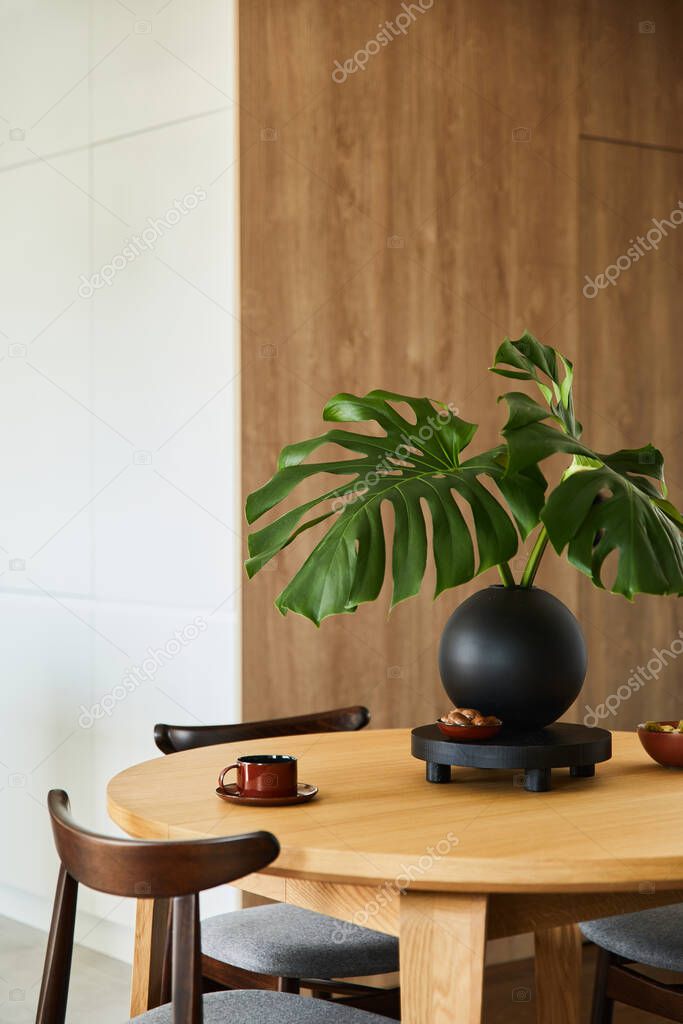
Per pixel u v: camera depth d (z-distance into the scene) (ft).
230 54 10.55
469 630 6.61
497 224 12.03
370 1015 5.79
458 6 11.77
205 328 10.85
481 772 6.91
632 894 5.57
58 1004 5.58
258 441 10.64
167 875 4.87
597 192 12.80
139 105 11.52
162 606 11.30
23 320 12.87
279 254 10.75
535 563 6.79
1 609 13.15
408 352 11.48
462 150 11.80
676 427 13.43
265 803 6.06
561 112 12.44
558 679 6.55
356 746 7.85
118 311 11.77
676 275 13.43
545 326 12.34
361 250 11.21
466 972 5.05
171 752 8.21
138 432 11.57
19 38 12.85
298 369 10.86
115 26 11.75
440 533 6.49
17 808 12.89
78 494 12.22
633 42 12.95
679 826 5.54
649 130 13.10
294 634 10.82
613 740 7.92
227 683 10.61
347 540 6.46
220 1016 5.74
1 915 13.14
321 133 10.98
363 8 11.21
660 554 6.23
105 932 12.01
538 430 6.46
